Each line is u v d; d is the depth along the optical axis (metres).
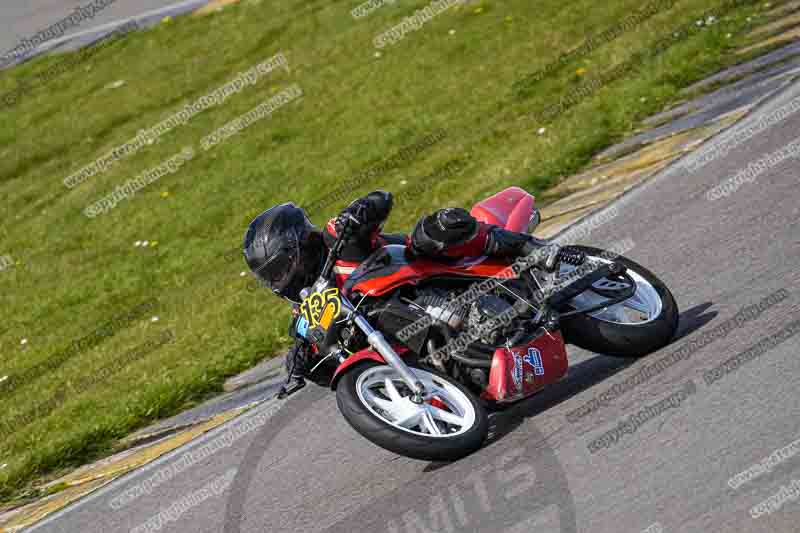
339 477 13.03
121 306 32.53
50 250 40.91
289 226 12.52
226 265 32.34
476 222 12.55
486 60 42.78
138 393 22.62
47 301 35.25
